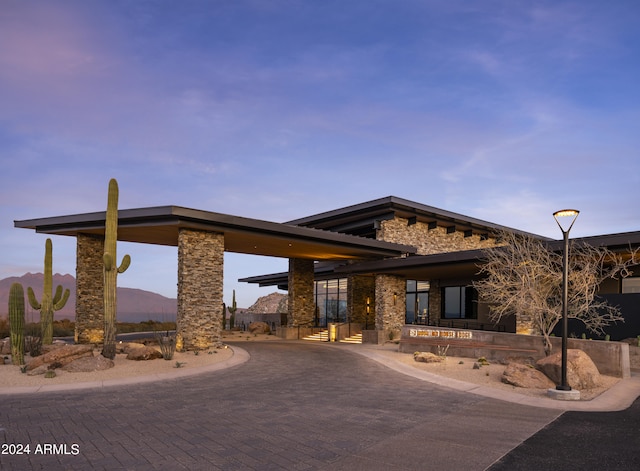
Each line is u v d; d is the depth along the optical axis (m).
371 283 38.66
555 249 21.84
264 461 7.50
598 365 17.78
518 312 19.98
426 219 37.03
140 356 18.94
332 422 10.02
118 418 10.19
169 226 23.48
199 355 21.39
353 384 14.95
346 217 37.38
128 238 28.19
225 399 12.35
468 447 8.35
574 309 18.84
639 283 25.55
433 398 12.89
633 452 8.20
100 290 27.66
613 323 22.33
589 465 7.50
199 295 23.72
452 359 21.77
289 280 37.34
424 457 7.78
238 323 55.25
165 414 10.59
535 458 7.81
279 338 36.75
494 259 21.67
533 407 12.02
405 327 24.72
